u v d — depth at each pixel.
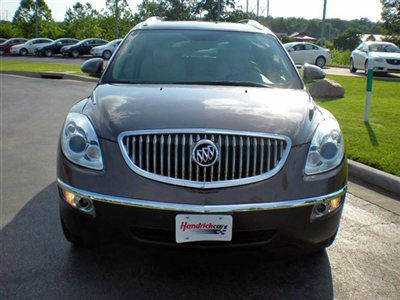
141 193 2.79
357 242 3.85
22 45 40.38
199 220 2.76
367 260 3.55
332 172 2.99
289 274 3.30
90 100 3.55
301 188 2.86
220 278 3.22
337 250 3.69
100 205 2.83
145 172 2.83
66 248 3.60
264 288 3.12
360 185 5.32
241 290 3.09
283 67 4.21
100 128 3.02
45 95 13.21
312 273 3.33
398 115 8.96
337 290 3.12
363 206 4.67
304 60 28.22
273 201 2.80
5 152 6.60
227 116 3.00
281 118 3.08
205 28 4.64
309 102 3.55
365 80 17.00
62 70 21.62
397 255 3.64
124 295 2.99
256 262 3.43
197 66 4.09
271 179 2.84
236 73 4.04
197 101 3.26
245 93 3.56
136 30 4.65
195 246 2.83
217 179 2.81
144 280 3.17
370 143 6.61
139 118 2.99
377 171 5.35
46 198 4.70
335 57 34.22
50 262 3.38
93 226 2.90
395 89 13.84
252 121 2.98
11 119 9.23
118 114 3.09
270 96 3.54
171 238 2.86
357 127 7.74
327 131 3.12
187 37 4.46
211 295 3.02
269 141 2.88
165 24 4.74
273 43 4.53
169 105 3.18
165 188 2.79
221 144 2.83
